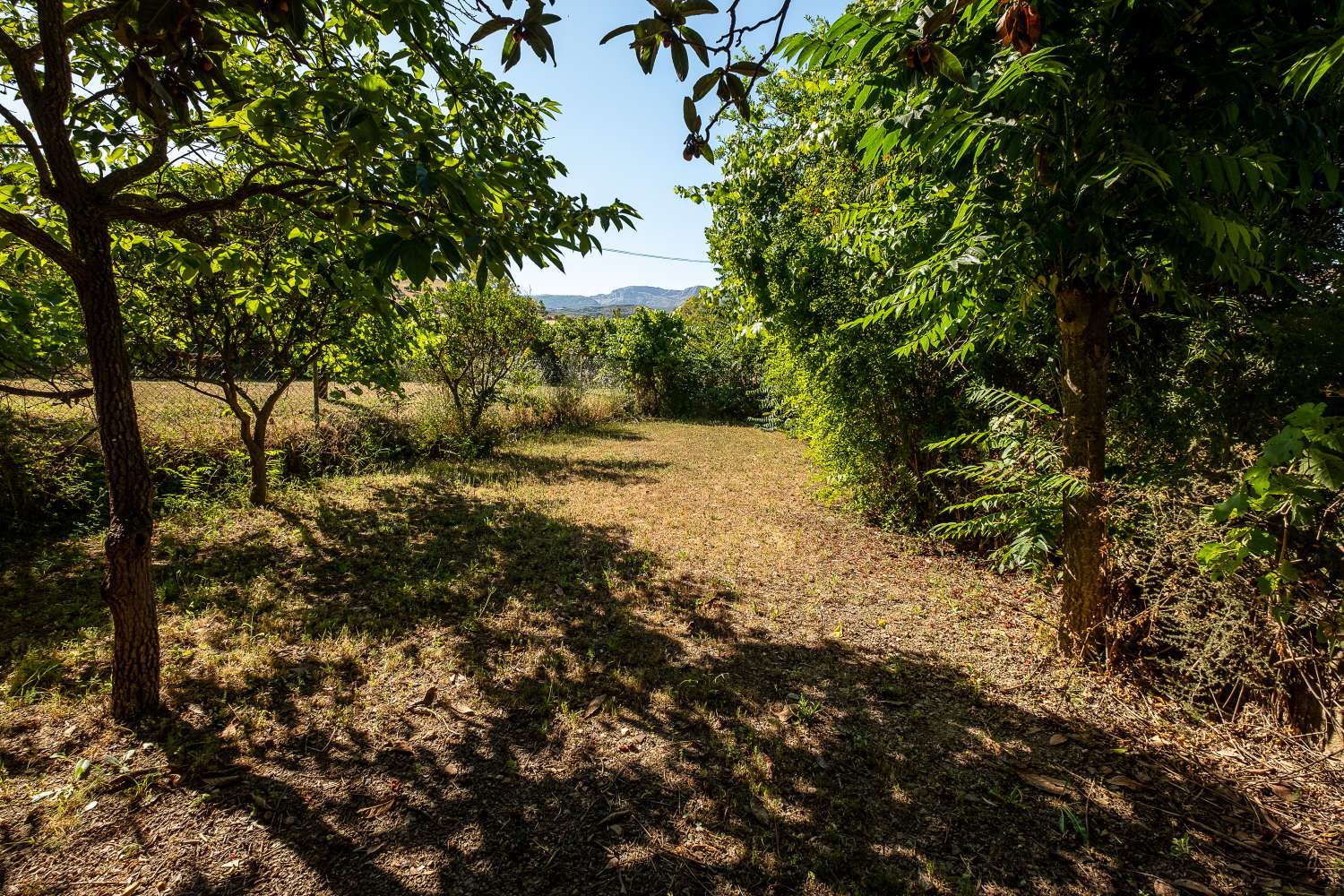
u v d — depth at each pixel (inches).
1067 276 107.0
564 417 564.4
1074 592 125.3
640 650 135.4
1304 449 62.5
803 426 303.7
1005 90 79.3
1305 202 98.9
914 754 100.3
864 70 99.8
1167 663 114.7
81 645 127.9
